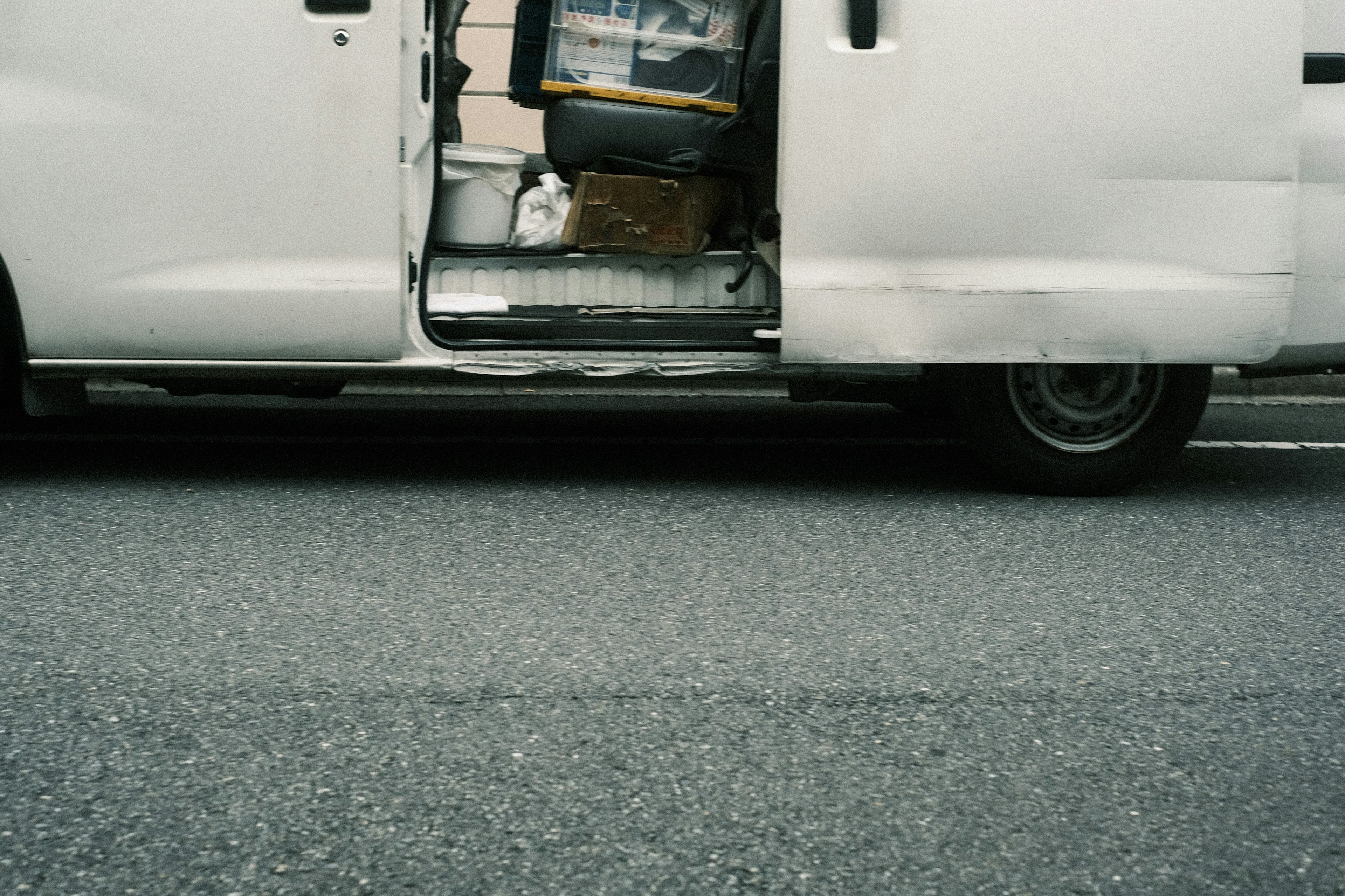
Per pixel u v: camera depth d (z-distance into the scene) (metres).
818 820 2.27
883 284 4.29
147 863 2.09
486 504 4.42
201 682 2.82
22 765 2.42
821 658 3.04
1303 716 2.76
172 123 4.16
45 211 4.16
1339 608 3.49
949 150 4.24
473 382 4.57
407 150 4.25
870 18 4.18
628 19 4.70
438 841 2.18
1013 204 4.26
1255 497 4.77
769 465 5.21
